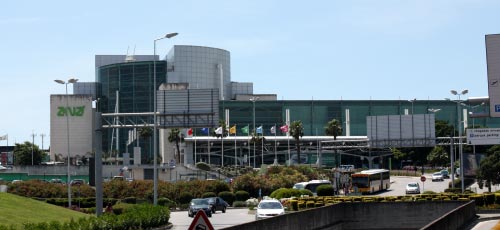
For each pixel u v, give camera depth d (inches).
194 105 1873.8
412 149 6343.5
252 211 2556.6
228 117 7283.5
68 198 2768.2
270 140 6540.4
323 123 7573.8
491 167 3427.7
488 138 2736.2
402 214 2017.7
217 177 4675.2
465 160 3784.5
